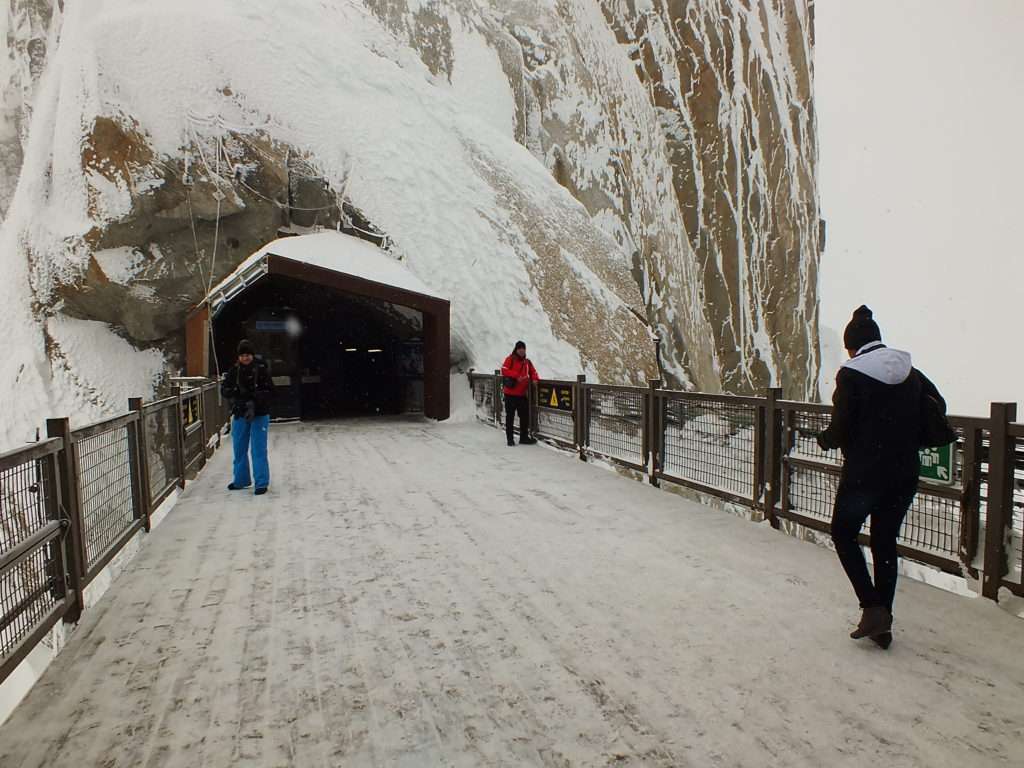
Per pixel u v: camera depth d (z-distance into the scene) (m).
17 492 3.05
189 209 17.31
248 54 20.34
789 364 44.66
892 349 3.22
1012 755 2.28
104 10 21.11
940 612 3.61
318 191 19.97
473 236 21.38
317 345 19.95
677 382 34.22
